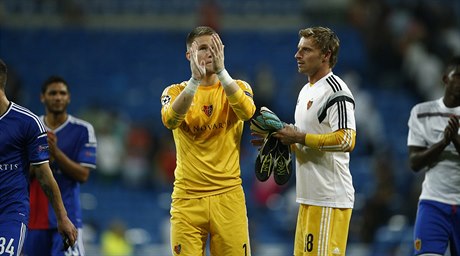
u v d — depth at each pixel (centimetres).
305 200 2573
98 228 6119
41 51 8688
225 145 2528
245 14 9556
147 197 6588
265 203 6256
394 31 8681
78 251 3161
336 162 2544
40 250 3138
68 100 3219
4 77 2458
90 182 6750
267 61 8644
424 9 8731
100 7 9494
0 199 2448
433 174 2942
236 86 2453
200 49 2462
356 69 8519
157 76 8388
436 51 8362
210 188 2512
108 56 8688
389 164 6112
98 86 8150
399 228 5428
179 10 9488
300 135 2494
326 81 2553
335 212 2542
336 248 2533
